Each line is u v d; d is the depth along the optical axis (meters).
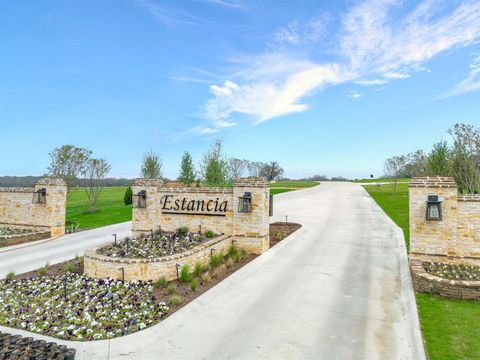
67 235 17.69
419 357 5.61
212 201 14.03
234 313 7.64
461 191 19.08
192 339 6.43
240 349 6.07
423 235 10.95
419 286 8.88
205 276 9.68
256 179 13.45
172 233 14.10
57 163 25.08
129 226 20.09
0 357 5.32
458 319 7.06
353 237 15.74
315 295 8.73
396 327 6.95
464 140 18.55
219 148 29.94
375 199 32.56
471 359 5.48
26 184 34.25
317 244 14.48
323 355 5.87
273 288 9.30
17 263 12.08
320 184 66.44
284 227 18.41
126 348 6.04
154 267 9.62
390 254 12.68
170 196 14.62
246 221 13.48
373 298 8.53
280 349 6.07
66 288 9.06
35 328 6.68
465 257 10.50
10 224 18.19
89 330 6.52
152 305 7.83
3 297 8.44
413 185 11.08
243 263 11.86
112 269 9.62
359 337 6.52
